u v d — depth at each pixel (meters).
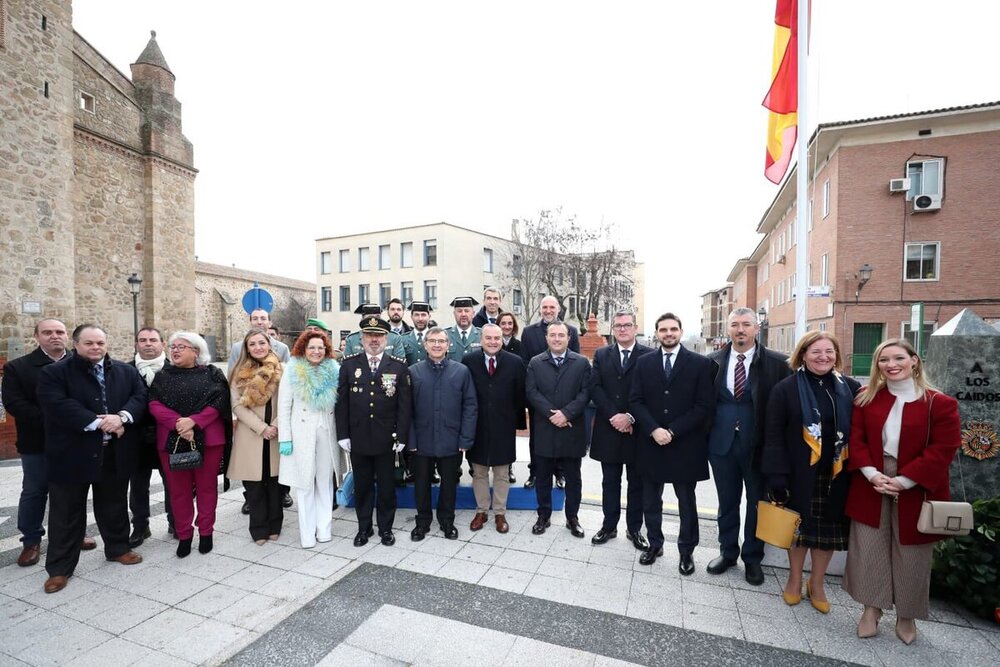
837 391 3.10
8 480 6.17
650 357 3.81
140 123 13.86
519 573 3.66
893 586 2.78
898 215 16.34
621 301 37.41
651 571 3.70
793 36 5.22
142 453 4.07
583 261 34.94
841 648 2.76
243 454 4.16
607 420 4.12
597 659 2.66
